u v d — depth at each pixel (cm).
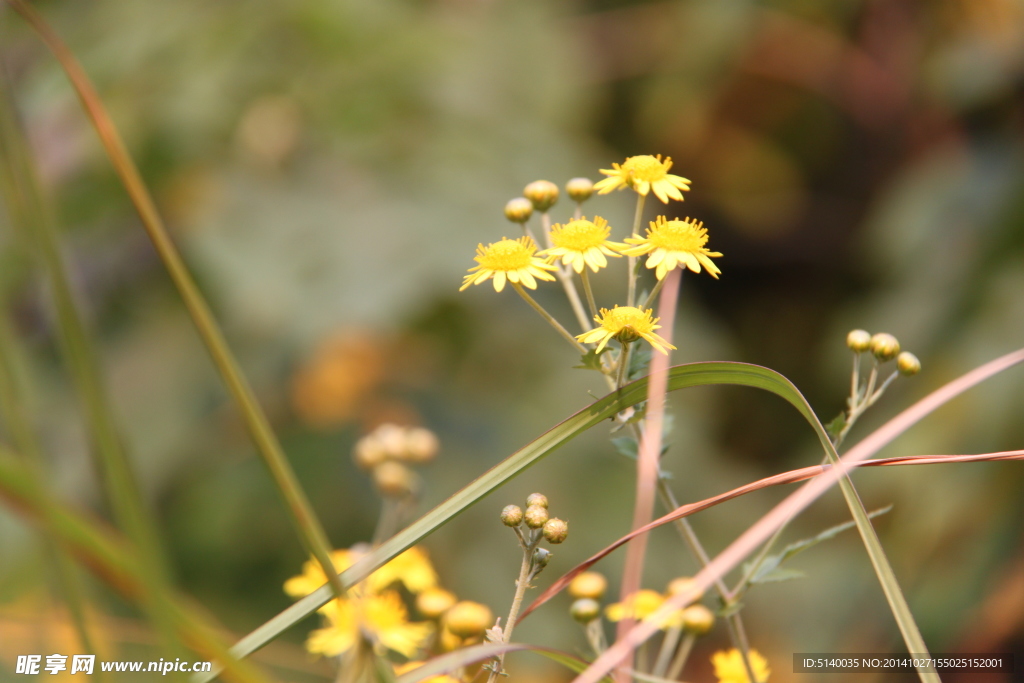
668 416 77
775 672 92
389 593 79
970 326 143
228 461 138
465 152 156
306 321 137
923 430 140
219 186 146
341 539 133
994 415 133
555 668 91
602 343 75
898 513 138
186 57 151
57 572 71
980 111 162
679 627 79
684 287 182
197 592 128
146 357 141
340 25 158
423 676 73
